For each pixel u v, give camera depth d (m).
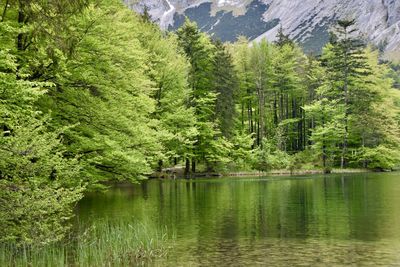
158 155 22.61
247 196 30.77
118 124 20.02
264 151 59.34
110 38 19.89
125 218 21.33
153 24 46.47
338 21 69.94
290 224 19.81
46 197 12.71
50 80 18.12
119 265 13.31
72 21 18.23
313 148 67.31
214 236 17.33
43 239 13.59
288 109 80.12
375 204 25.98
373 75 71.00
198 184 41.50
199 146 53.97
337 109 66.56
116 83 20.69
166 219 21.20
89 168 20.03
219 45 60.94
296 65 79.38
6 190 12.08
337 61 69.69
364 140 65.38
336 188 36.03
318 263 13.38
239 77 68.94
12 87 12.04
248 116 73.00
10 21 15.31
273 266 13.10
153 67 42.12
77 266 12.98
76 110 19.23
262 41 72.56
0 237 12.57
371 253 14.52
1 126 14.31
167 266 13.17
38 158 13.30
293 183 41.78
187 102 52.34
